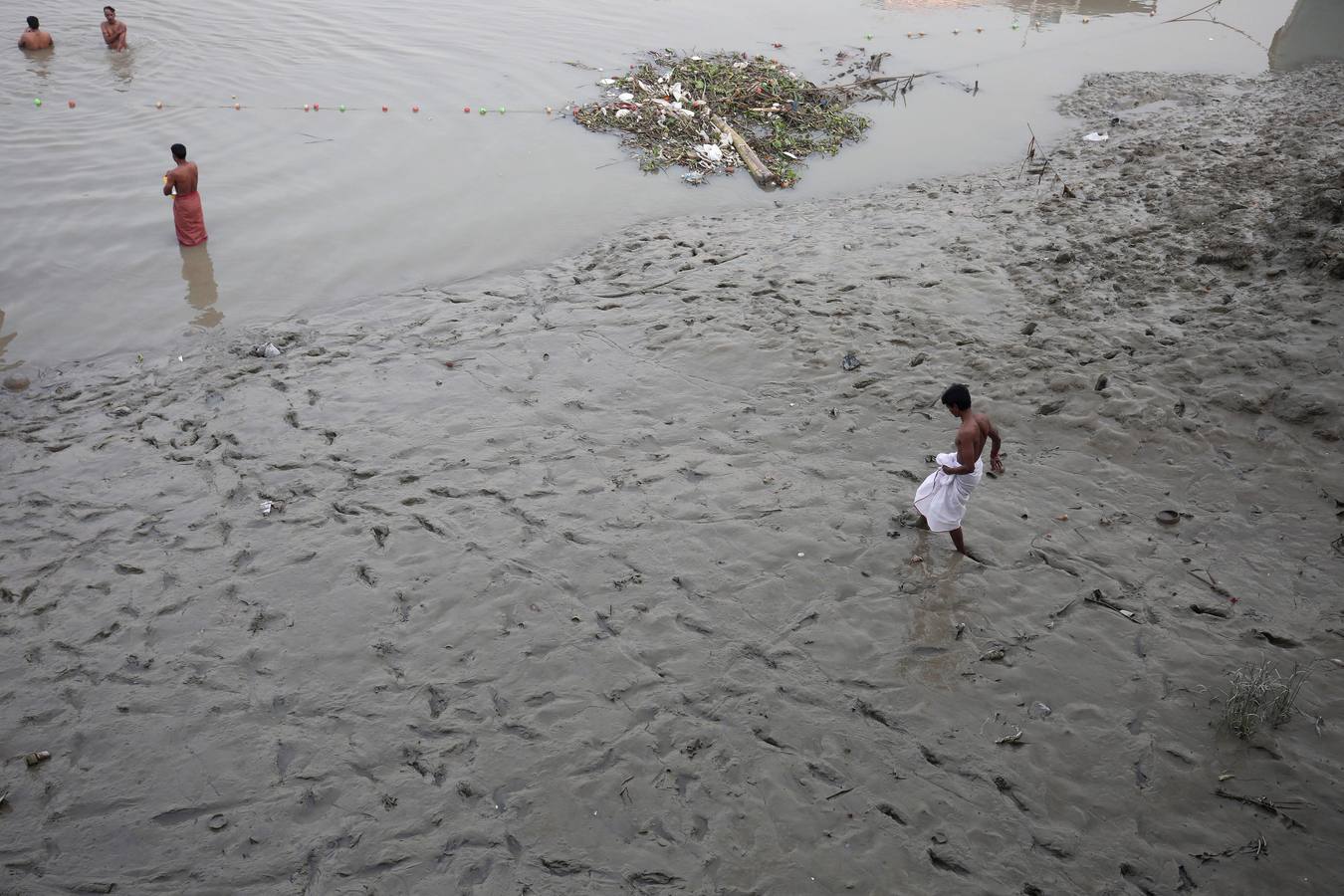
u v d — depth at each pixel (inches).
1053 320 453.1
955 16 988.6
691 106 724.0
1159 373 408.8
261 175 610.2
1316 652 286.5
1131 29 955.3
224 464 377.1
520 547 335.6
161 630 303.4
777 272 511.2
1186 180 584.7
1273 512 342.6
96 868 237.1
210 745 267.3
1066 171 627.8
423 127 689.0
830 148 681.6
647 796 251.1
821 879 230.7
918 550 330.0
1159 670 283.6
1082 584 314.5
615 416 405.1
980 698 276.7
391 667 290.0
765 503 353.7
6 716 275.3
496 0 952.3
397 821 246.2
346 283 506.9
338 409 409.1
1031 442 381.4
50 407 410.0
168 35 811.4
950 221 564.4
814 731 268.1
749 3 999.6
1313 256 465.7
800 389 418.3
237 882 233.5
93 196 573.0
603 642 297.3
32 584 320.2
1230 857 232.5
